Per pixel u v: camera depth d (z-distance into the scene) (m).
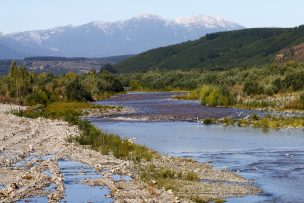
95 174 33.09
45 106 94.69
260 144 50.28
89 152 41.78
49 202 25.19
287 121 67.38
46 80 131.12
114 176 32.44
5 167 34.97
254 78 126.00
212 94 98.25
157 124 69.75
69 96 107.75
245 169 37.12
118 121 74.25
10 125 61.19
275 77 109.94
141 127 66.06
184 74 184.38
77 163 37.16
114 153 40.75
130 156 40.00
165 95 142.50
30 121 64.44
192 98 118.94
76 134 51.53
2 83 112.06
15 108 86.31
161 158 40.12
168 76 187.12
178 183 31.14
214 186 30.73
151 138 54.94
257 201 27.20
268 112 81.56
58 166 35.75
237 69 163.12
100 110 90.06
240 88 118.50
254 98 100.88
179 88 177.62
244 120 69.75
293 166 38.09
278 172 35.78
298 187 30.81
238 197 28.12
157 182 30.66
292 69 125.25
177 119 75.50
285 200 27.42
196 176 32.97
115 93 160.12
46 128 57.59
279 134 58.00
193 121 72.81
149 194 27.20
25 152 41.34
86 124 60.06
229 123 68.81
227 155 43.69
